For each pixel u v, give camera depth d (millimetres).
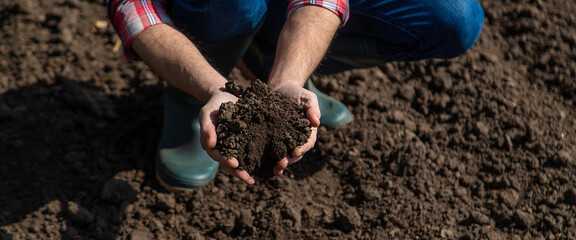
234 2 1678
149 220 2064
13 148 2238
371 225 2080
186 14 1745
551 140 2295
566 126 2354
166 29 1520
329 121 2312
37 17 2703
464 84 2490
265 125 1362
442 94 2477
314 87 2299
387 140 2303
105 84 2510
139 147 2303
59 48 2604
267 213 2072
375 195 2137
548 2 2742
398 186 2176
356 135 2336
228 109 1316
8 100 2385
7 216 2016
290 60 1464
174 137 2148
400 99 2482
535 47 2625
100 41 2678
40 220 2012
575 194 2125
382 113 2424
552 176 2195
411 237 2043
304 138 1374
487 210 2119
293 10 1580
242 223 2033
